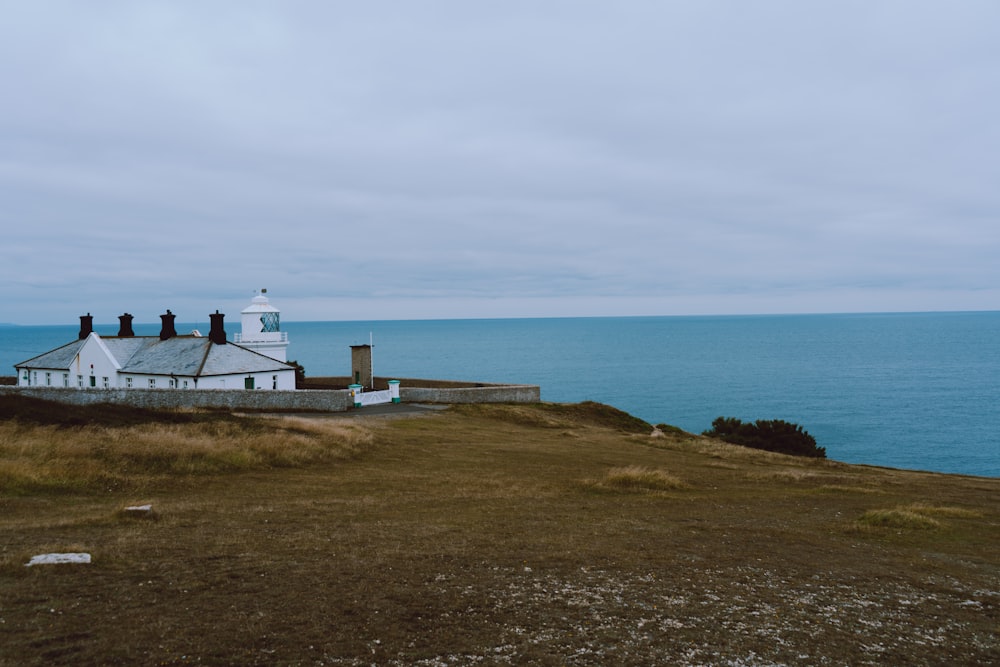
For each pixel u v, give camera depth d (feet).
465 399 152.97
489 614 32.24
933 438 284.41
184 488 66.44
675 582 38.73
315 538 45.85
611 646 29.22
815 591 38.60
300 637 28.43
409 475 78.69
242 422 97.66
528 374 535.19
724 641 30.42
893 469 123.65
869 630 32.91
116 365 163.12
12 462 65.26
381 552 42.55
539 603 34.06
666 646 29.53
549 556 43.29
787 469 105.29
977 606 37.40
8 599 31.09
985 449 262.67
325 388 184.75
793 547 49.67
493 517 56.90
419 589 35.27
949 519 64.75
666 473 84.58
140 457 73.92
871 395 414.21
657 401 385.91
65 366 176.24
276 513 55.11
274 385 165.07
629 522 56.90
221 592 33.58
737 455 119.96
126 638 27.48
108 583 34.12
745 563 43.98
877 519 61.16
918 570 44.65
